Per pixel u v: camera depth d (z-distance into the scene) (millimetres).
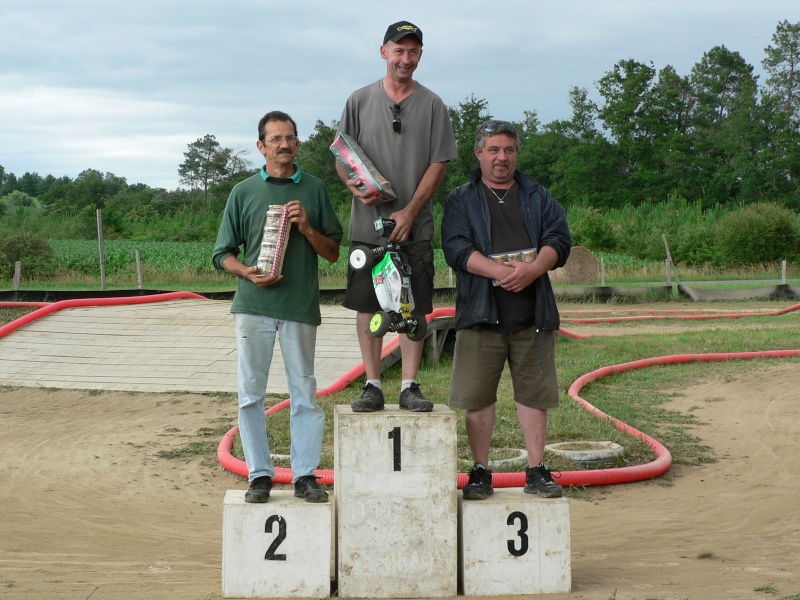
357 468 4625
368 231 5273
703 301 28406
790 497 7207
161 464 8234
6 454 8602
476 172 5242
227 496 4844
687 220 56781
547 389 5109
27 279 30453
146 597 4562
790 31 86750
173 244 46500
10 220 58219
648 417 10414
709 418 10445
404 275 4934
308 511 4652
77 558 5406
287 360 5078
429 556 4664
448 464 4656
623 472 7566
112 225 61500
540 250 5051
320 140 74688
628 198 78375
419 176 5258
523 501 4742
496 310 5031
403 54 5137
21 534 5988
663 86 90562
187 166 97438
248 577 4617
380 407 4898
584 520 6516
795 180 75312
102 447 8875
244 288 5047
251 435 4961
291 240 5059
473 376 5109
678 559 5348
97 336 13742
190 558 5461
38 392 11469
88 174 104500
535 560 4707
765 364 14453
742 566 5094
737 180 78812
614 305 27234
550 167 88875
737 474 7996
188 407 10703
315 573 4660
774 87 87938
